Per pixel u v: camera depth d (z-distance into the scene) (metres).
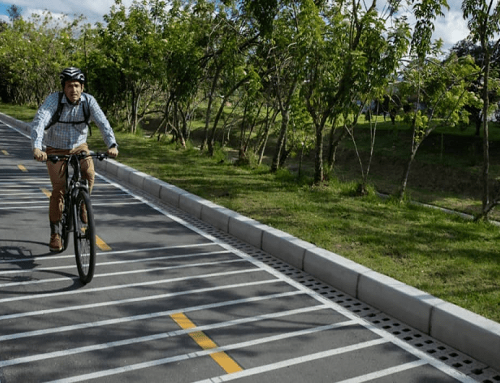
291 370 3.50
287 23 11.31
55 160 4.85
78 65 23.39
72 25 28.28
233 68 13.97
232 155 25.05
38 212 7.58
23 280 4.88
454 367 3.68
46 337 3.80
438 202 19.80
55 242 5.57
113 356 3.58
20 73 39.66
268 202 8.43
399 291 4.46
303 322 4.30
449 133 34.84
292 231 6.57
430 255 5.90
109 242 6.32
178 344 3.79
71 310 4.29
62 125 5.04
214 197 8.57
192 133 35.62
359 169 31.11
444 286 4.84
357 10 9.55
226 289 4.96
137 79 20.44
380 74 9.12
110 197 9.11
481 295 4.62
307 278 5.42
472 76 10.42
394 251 5.98
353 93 9.45
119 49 20.27
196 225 7.47
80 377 3.29
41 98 39.94
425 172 28.92
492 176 26.81
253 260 5.93
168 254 5.96
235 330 4.07
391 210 8.48
